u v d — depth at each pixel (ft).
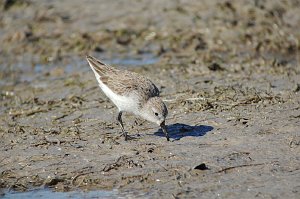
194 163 40.09
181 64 63.72
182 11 81.25
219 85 55.62
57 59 71.46
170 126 46.70
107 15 82.99
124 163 40.73
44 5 88.33
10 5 88.69
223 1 82.28
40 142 45.70
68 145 44.78
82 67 67.87
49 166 41.86
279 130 44.34
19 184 40.19
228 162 39.93
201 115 48.26
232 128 45.34
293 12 80.43
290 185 36.58
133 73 46.32
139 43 73.97
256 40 71.46
